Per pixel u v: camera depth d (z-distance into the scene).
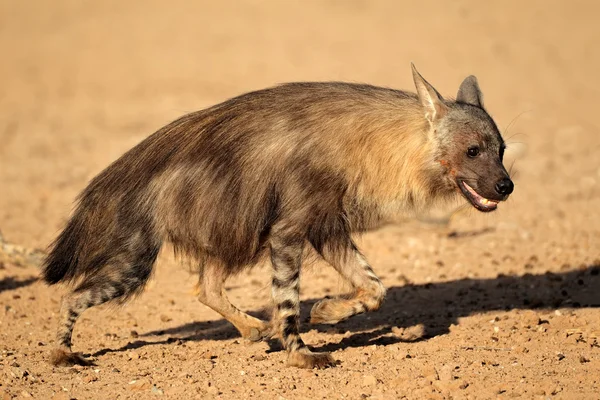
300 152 22.94
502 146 23.78
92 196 23.94
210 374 22.53
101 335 26.97
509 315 27.09
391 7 111.19
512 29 100.94
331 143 23.02
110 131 65.81
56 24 110.19
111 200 23.61
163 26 106.50
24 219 42.66
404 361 23.05
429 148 23.56
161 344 25.81
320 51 92.25
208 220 23.39
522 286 30.58
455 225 40.06
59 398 20.83
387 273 33.56
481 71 83.88
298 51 92.56
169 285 32.66
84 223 23.86
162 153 23.78
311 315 23.59
